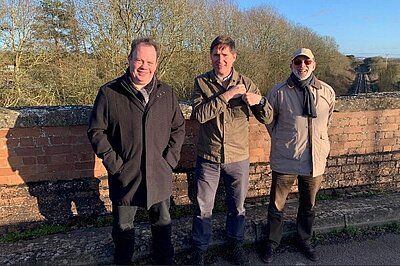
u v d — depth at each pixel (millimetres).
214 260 3090
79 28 15953
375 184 4207
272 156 3176
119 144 2592
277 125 3119
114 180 2662
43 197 3193
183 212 3588
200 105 2814
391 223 3680
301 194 3180
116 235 2721
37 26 15016
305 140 2994
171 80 16766
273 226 3162
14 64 14102
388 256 3145
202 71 17281
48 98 14148
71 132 3191
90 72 15586
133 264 2955
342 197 4043
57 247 2943
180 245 3113
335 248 3283
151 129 2582
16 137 3047
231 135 2896
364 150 4105
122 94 2543
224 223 3377
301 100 2979
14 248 2928
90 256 2891
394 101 4078
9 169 3074
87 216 3359
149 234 3129
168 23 16125
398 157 4230
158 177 2660
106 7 15297
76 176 3275
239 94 2732
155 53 2512
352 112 3953
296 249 3279
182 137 2816
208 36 18094
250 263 3055
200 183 3018
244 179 2994
